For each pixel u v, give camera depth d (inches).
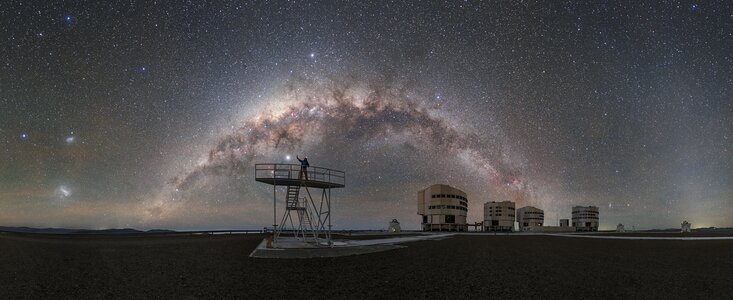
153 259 973.8
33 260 978.1
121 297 508.4
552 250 1255.5
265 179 1197.1
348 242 1450.5
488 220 3673.7
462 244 1531.7
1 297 517.3
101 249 1348.4
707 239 2046.0
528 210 3902.6
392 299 479.8
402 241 1694.1
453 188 3257.9
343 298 487.2
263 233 2970.0
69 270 779.4
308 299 482.9
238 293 522.0
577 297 489.1
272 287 561.9
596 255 1077.1
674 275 679.7
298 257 994.1
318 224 1283.2
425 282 602.2
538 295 503.2
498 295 502.3
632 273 706.8
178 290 548.1
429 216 3248.0
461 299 479.2
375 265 821.2
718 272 720.3
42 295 527.2
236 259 951.6
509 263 869.8
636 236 2450.8
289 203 1278.3
